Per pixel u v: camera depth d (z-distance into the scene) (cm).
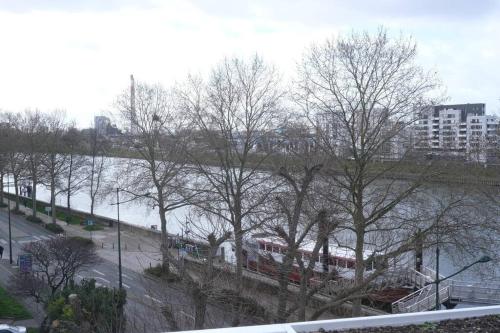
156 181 4425
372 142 3106
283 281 1638
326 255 2644
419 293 3116
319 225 2027
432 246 3069
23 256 3450
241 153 4500
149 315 1738
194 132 4375
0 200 8444
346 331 684
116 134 6175
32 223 6756
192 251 2228
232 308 1480
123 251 4981
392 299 3178
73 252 3862
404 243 3045
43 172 7888
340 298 1817
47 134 7625
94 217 7094
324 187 3191
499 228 3238
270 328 615
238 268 2225
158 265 3288
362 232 2861
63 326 1909
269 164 3959
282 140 3781
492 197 3812
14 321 2834
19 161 8338
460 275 3872
